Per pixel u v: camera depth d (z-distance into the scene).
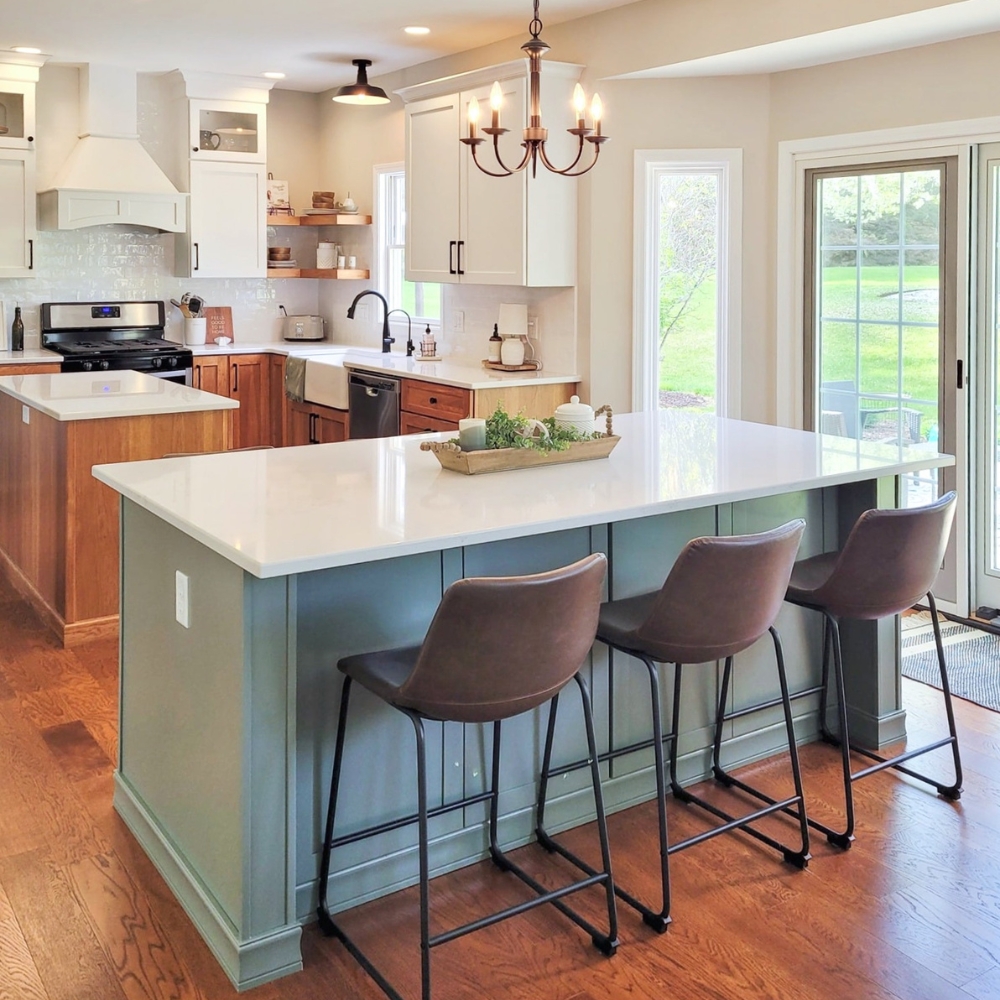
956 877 2.62
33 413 4.50
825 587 2.77
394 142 6.80
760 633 2.52
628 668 2.92
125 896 2.53
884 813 2.95
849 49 4.42
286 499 2.55
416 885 2.59
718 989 2.20
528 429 3.12
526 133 2.99
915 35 4.16
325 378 6.44
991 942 2.36
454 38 5.66
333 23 5.35
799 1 4.18
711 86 5.02
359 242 7.38
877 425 4.80
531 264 5.25
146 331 7.13
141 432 4.25
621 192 5.21
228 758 2.24
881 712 3.34
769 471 2.97
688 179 5.25
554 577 2.06
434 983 2.22
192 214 6.81
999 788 3.09
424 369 5.80
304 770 2.39
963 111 4.24
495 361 5.80
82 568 4.21
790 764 3.26
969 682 3.88
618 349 5.35
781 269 5.02
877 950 2.33
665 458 3.18
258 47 5.94
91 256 6.90
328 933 2.40
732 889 2.57
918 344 4.59
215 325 7.44
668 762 3.06
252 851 2.20
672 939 2.37
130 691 2.85
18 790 3.05
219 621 2.26
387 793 2.52
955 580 4.59
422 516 2.39
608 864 2.34
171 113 6.91
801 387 5.07
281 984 2.22
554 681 2.17
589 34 5.14
